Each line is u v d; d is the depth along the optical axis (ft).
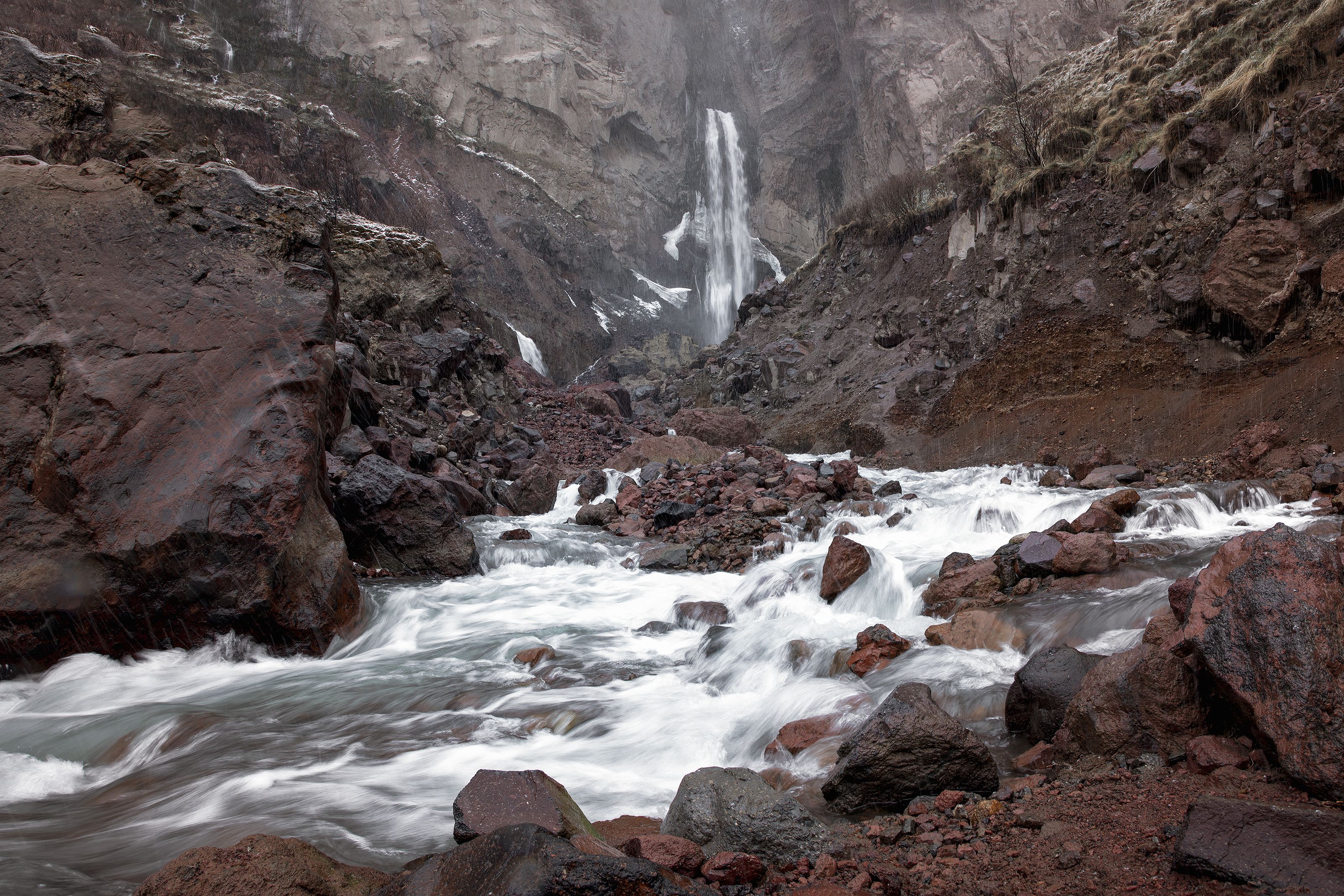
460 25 157.48
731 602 24.76
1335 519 22.68
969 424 54.08
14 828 12.26
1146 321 48.32
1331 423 32.89
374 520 29.04
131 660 20.68
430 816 12.05
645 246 174.09
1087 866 8.90
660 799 12.50
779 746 13.94
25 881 10.23
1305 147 42.45
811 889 8.84
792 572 25.40
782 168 184.24
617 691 17.78
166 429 21.59
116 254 23.40
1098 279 53.72
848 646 17.94
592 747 14.87
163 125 47.26
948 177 76.79
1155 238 51.13
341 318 48.73
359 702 17.62
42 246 22.90
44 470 20.47
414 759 14.43
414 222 121.19
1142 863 8.72
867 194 150.41
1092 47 92.48
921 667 16.35
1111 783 10.70
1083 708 11.84
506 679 18.89
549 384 82.07
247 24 134.00
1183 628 11.52
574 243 153.89
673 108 188.34
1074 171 60.13
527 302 132.26
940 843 10.06
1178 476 34.35
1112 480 35.35
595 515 37.88
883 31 155.22
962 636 17.62
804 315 83.92
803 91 182.60
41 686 19.12
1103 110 66.80
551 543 32.65
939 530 31.45
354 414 39.04
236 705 17.61
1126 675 11.59
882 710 12.00
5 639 19.38
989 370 55.72
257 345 23.29
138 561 20.24
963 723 14.12
